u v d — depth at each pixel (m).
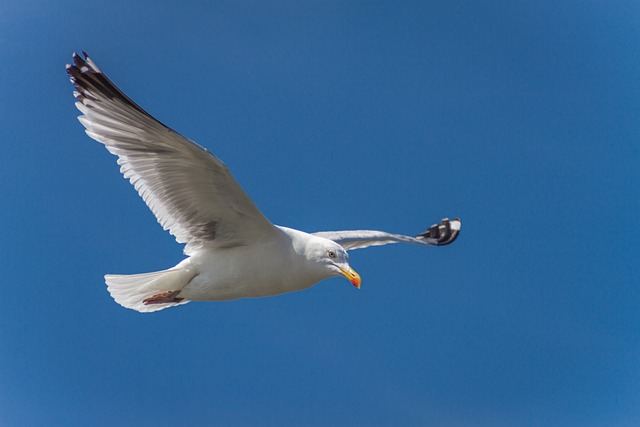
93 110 10.89
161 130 10.50
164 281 11.53
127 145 10.98
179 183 11.05
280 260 11.38
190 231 11.41
